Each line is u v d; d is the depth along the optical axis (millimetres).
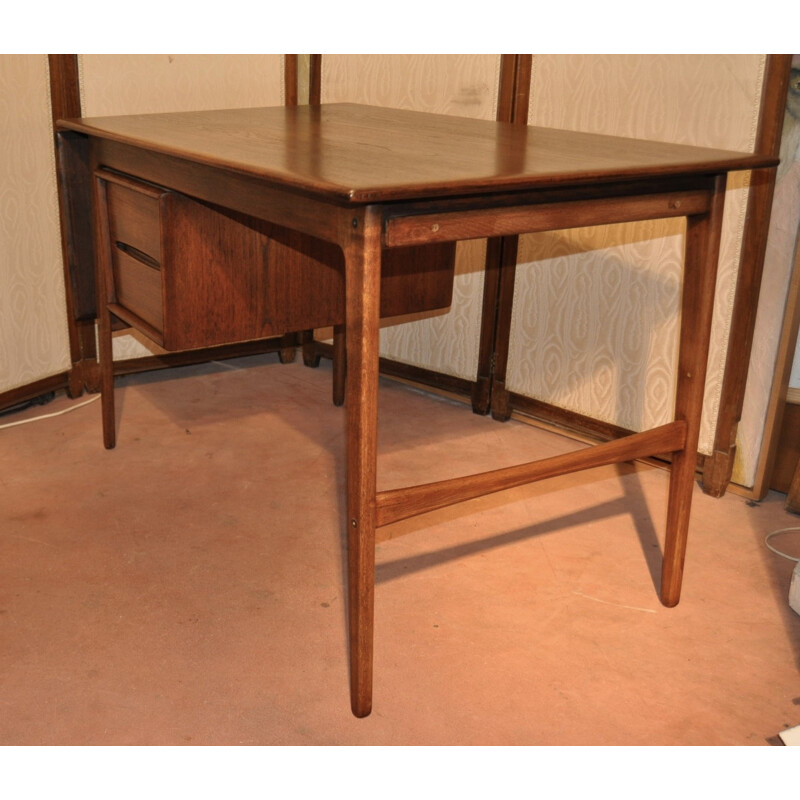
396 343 2869
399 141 1700
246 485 2195
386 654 1598
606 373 2379
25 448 2344
